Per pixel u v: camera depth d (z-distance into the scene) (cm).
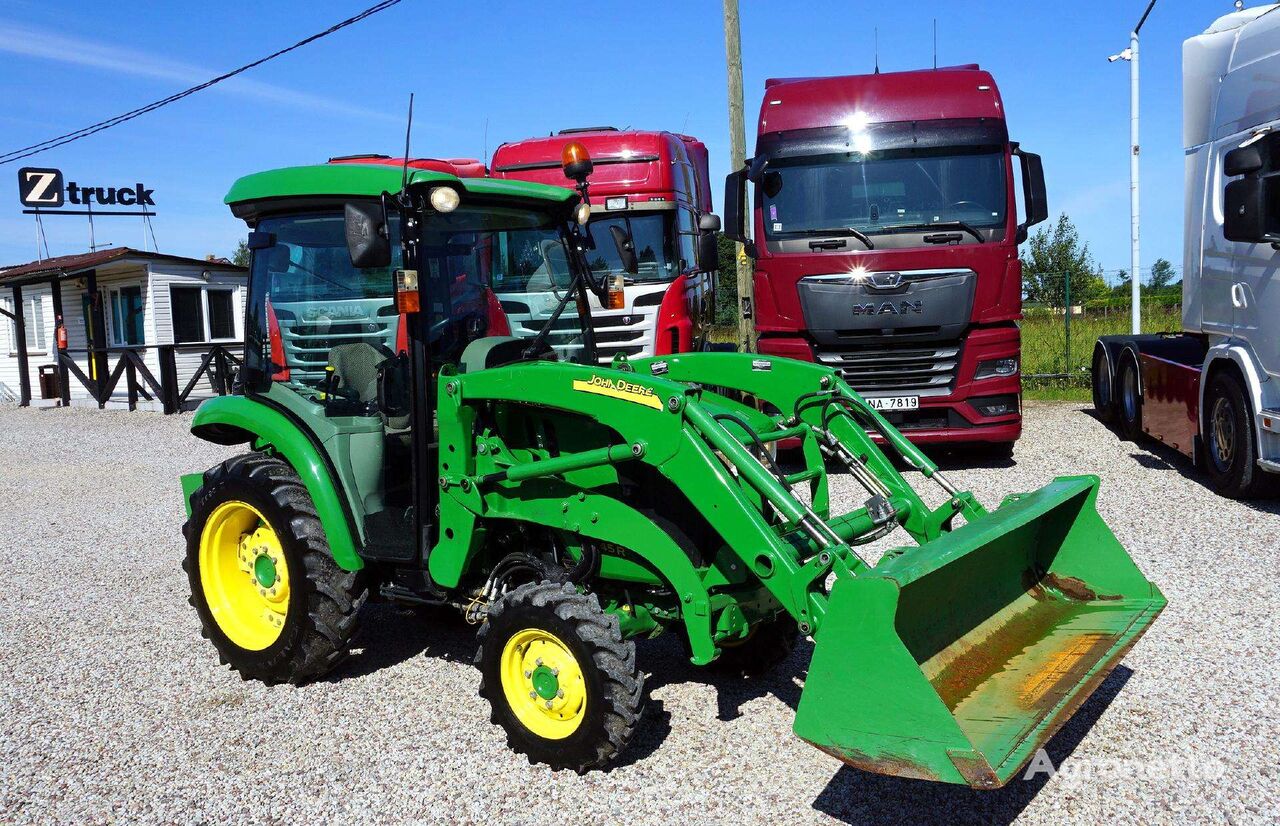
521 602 399
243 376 531
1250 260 767
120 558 784
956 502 433
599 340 1173
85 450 1465
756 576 377
